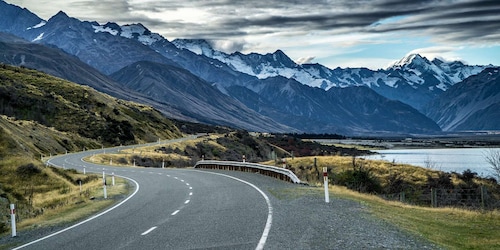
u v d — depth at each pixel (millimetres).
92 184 43938
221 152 120750
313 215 18078
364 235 13945
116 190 33188
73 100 153000
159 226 16750
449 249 12547
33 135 98312
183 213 19875
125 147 114125
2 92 127125
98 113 148750
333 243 12703
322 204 21672
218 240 13602
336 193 26750
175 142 121812
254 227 15531
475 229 16938
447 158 178250
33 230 18375
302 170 52000
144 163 84562
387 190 43344
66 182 46469
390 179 46562
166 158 92250
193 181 37438
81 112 138000
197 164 64312
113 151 99938
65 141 109062
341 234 14047
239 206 21328
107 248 13320
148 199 26328
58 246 14172
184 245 13133
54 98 140625
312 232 14367
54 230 17641
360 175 41438
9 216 29219
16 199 39469
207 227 15992
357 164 52719
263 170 42906
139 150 100438
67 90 159125
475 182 46062
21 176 45125
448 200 38125
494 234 15859
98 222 18812
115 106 166500
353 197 25281
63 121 129625
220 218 17953
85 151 103500
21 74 168125
